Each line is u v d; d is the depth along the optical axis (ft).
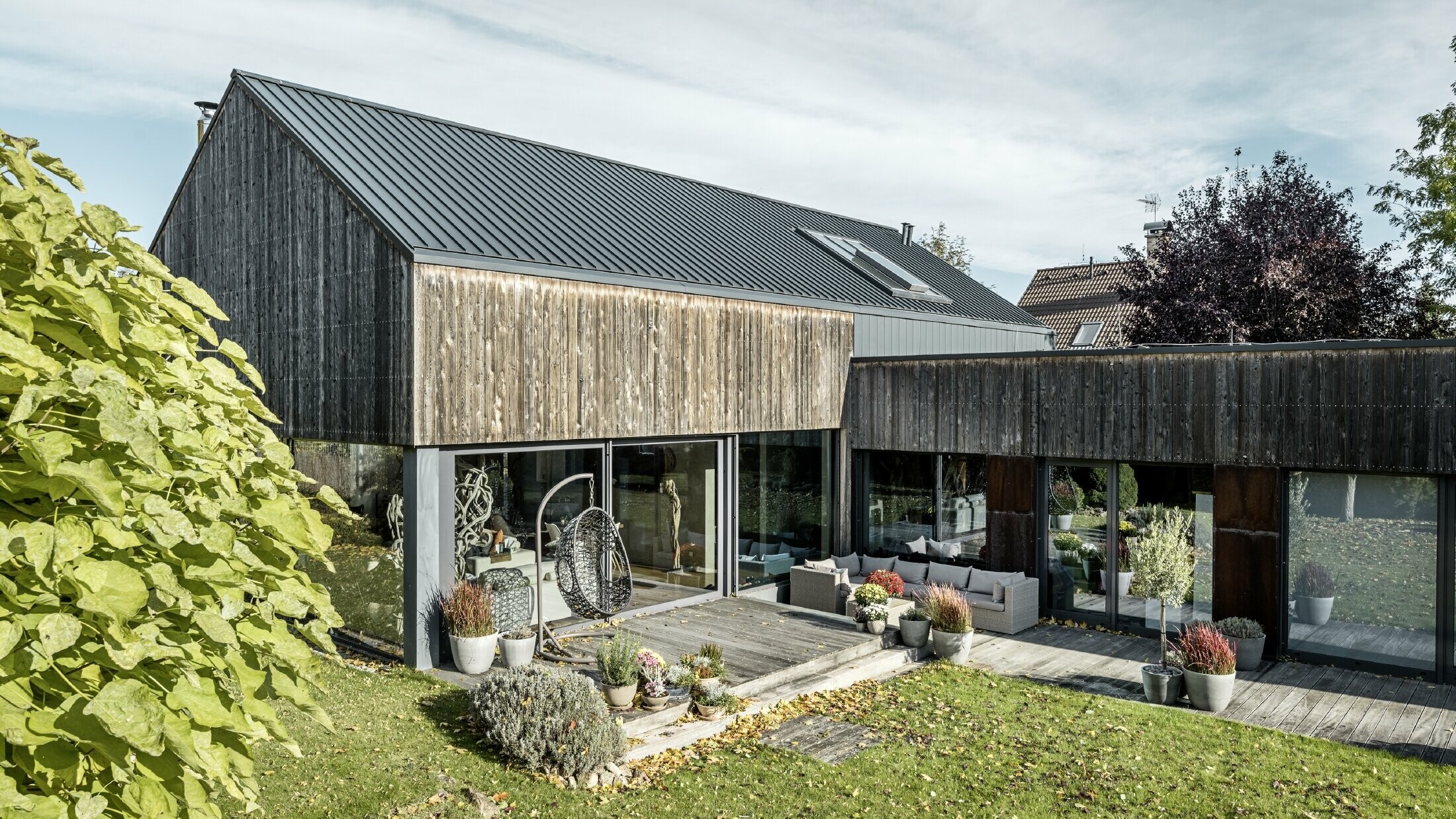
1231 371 41.52
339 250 38.70
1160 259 84.17
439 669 35.91
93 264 9.16
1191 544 43.42
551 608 40.68
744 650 38.73
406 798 24.18
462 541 37.32
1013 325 70.85
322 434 39.75
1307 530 40.52
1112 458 45.01
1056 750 30.22
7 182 8.76
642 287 42.32
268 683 9.64
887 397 52.90
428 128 50.49
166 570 7.94
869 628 41.86
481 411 36.70
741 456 49.44
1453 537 36.88
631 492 43.57
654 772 27.94
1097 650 42.47
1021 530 48.08
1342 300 75.72
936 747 30.48
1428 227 77.92
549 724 27.17
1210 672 34.09
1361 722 33.01
